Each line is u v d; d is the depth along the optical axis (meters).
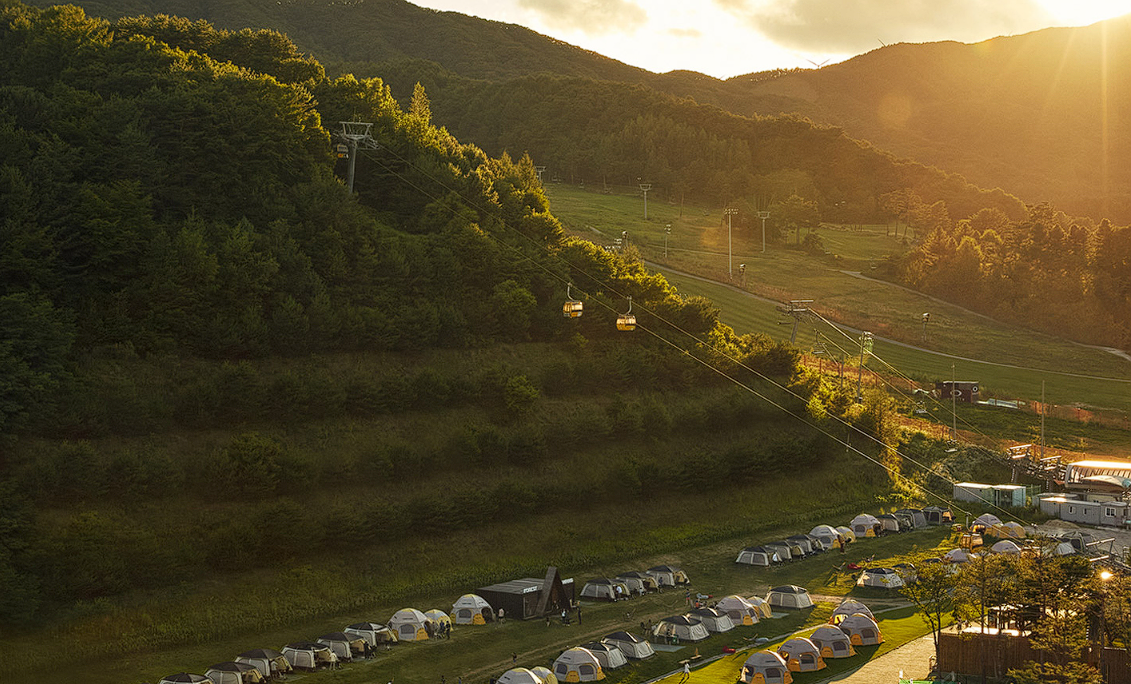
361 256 122.00
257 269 109.06
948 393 197.00
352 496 99.12
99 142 113.19
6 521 75.00
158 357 98.94
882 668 81.25
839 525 129.50
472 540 102.75
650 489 120.75
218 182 121.81
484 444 111.12
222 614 81.50
